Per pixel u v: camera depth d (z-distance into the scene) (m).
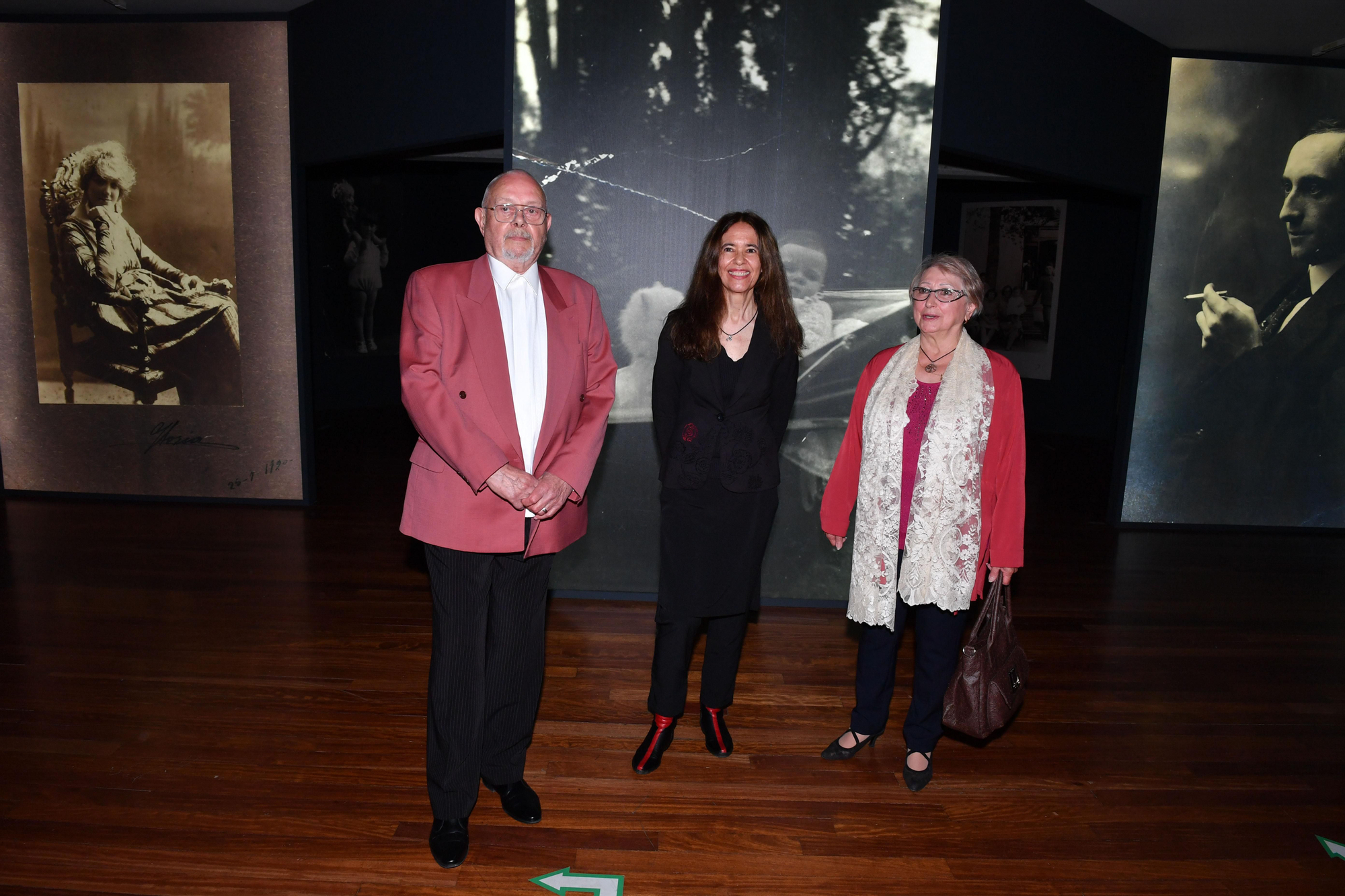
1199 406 5.42
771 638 3.60
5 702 2.82
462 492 1.96
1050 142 4.50
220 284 5.16
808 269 3.70
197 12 4.89
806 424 3.82
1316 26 4.69
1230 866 2.20
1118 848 2.26
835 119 3.60
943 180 8.54
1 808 2.25
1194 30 4.81
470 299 1.95
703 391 2.31
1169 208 5.22
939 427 2.23
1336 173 5.21
